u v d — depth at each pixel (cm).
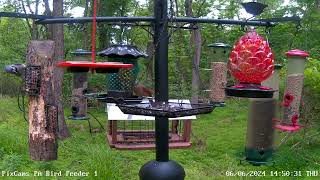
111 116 911
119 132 1036
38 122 362
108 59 360
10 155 750
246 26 353
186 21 348
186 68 973
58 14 1004
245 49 318
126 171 722
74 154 818
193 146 947
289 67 557
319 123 860
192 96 650
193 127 1173
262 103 517
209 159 828
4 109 1346
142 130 1081
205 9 1587
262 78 321
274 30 997
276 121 537
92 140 983
